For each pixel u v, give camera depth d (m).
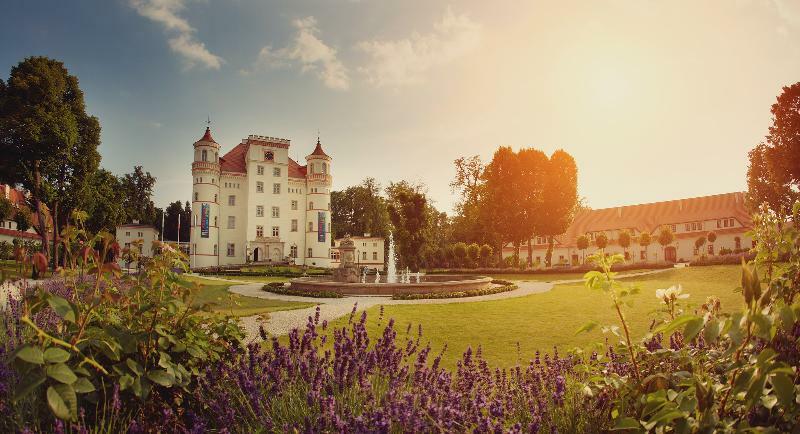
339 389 3.65
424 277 37.94
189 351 3.59
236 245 67.12
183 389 3.71
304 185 71.69
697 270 27.31
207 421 3.54
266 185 68.75
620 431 3.08
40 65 35.75
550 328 11.76
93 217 45.03
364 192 88.19
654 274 29.12
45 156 35.44
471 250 55.91
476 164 57.31
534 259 79.94
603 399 3.37
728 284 21.28
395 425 2.97
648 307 14.40
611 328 3.28
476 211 55.88
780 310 2.18
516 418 3.67
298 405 3.51
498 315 14.09
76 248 4.04
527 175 50.84
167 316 3.73
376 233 87.50
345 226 95.50
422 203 49.09
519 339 10.55
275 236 68.38
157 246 3.94
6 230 62.88
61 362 2.54
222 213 66.88
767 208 3.24
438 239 79.12
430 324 12.56
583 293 20.44
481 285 23.50
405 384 3.92
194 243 63.34
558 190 50.53
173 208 97.25
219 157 71.81
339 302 18.41
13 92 34.94
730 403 2.62
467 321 13.02
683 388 2.96
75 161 38.31
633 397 3.09
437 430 2.93
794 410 2.37
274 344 4.14
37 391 3.11
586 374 4.29
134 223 78.06
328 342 9.10
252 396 3.41
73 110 38.69
